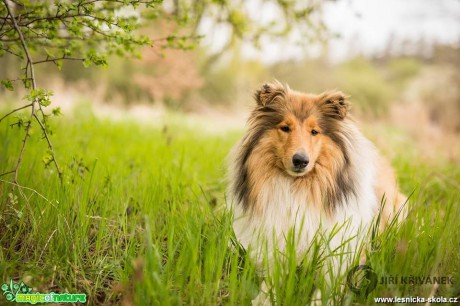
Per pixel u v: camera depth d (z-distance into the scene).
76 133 8.57
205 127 14.51
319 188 3.93
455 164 8.44
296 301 3.17
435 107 24.50
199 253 3.60
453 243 3.65
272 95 4.07
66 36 4.68
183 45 4.77
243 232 4.03
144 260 3.41
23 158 5.36
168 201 4.45
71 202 4.11
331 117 4.05
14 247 3.82
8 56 15.91
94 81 22.83
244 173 4.12
